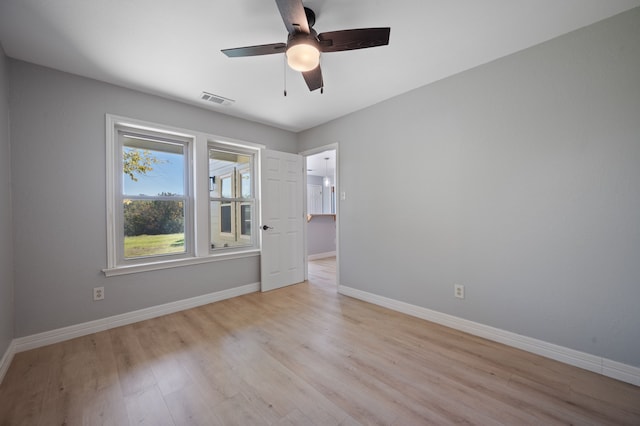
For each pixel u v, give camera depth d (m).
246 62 2.25
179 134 3.04
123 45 2.01
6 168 2.01
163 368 1.90
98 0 1.57
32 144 2.20
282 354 2.08
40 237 2.23
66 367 1.91
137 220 2.81
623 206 1.74
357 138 3.35
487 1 1.63
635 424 1.39
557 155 1.97
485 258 2.33
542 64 2.03
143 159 2.87
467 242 2.43
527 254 2.11
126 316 2.64
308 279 4.35
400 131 2.91
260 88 2.72
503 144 2.21
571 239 1.92
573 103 1.90
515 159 2.16
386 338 2.33
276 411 1.49
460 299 2.48
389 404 1.54
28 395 1.62
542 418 1.43
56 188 2.30
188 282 3.07
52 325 2.27
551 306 2.01
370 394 1.62
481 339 2.31
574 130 1.90
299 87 2.71
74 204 2.38
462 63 2.31
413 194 2.81
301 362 1.97
